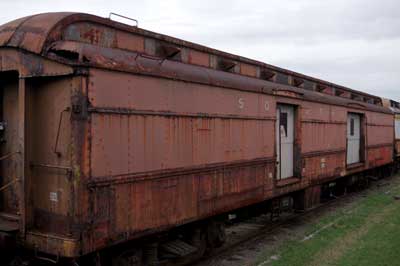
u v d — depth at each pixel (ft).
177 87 19.33
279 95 29.14
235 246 26.45
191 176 20.34
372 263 22.11
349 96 49.78
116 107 15.92
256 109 26.32
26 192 15.84
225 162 23.07
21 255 16.60
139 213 17.10
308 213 37.27
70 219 14.71
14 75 17.15
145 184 17.46
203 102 21.22
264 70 29.66
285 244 26.84
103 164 15.39
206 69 22.56
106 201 15.56
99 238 15.26
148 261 19.31
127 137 16.47
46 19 15.85
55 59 14.66
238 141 24.35
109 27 17.62
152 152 17.79
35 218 16.11
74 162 14.60
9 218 16.90
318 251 24.88
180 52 21.20
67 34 15.94
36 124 16.01
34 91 16.06
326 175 38.29
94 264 16.58
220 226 24.89
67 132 14.93
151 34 19.51
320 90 40.40
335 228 30.94
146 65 17.49
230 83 23.40
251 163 25.71
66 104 14.98
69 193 14.78
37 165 15.94
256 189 26.30
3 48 16.10
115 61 15.87
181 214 19.63
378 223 32.14
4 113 17.76
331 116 39.52
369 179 56.54
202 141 21.17
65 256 14.51
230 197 23.54
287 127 31.99
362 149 50.62
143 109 17.25
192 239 22.45
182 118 19.70
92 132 14.93
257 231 30.45
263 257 24.08
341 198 45.60
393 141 64.44
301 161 32.94
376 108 55.52
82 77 14.60
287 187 30.53
